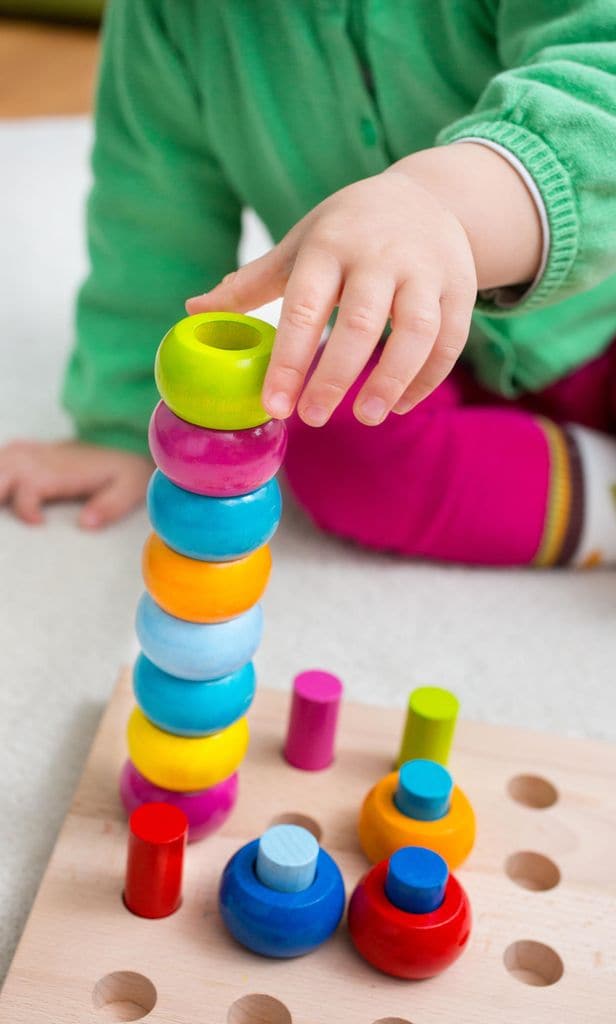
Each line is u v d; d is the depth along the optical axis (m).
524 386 1.14
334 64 0.94
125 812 0.71
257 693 0.82
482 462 1.03
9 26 2.46
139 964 0.61
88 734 0.83
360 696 0.89
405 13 0.91
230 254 1.16
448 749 0.73
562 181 0.70
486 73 0.92
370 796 0.69
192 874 0.67
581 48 0.76
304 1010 0.59
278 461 0.59
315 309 0.55
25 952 0.61
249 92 0.98
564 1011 0.61
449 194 0.67
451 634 0.99
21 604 0.97
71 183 1.83
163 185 1.09
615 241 0.73
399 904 0.61
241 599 0.61
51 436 1.22
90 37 2.44
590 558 1.09
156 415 0.59
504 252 0.69
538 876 0.71
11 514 1.11
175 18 1.00
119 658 0.92
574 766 0.77
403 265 0.58
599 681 0.95
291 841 0.62
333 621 0.99
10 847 0.73
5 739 0.82
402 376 0.56
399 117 0.95
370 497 1.04
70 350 1.38
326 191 1.03
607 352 1.17
